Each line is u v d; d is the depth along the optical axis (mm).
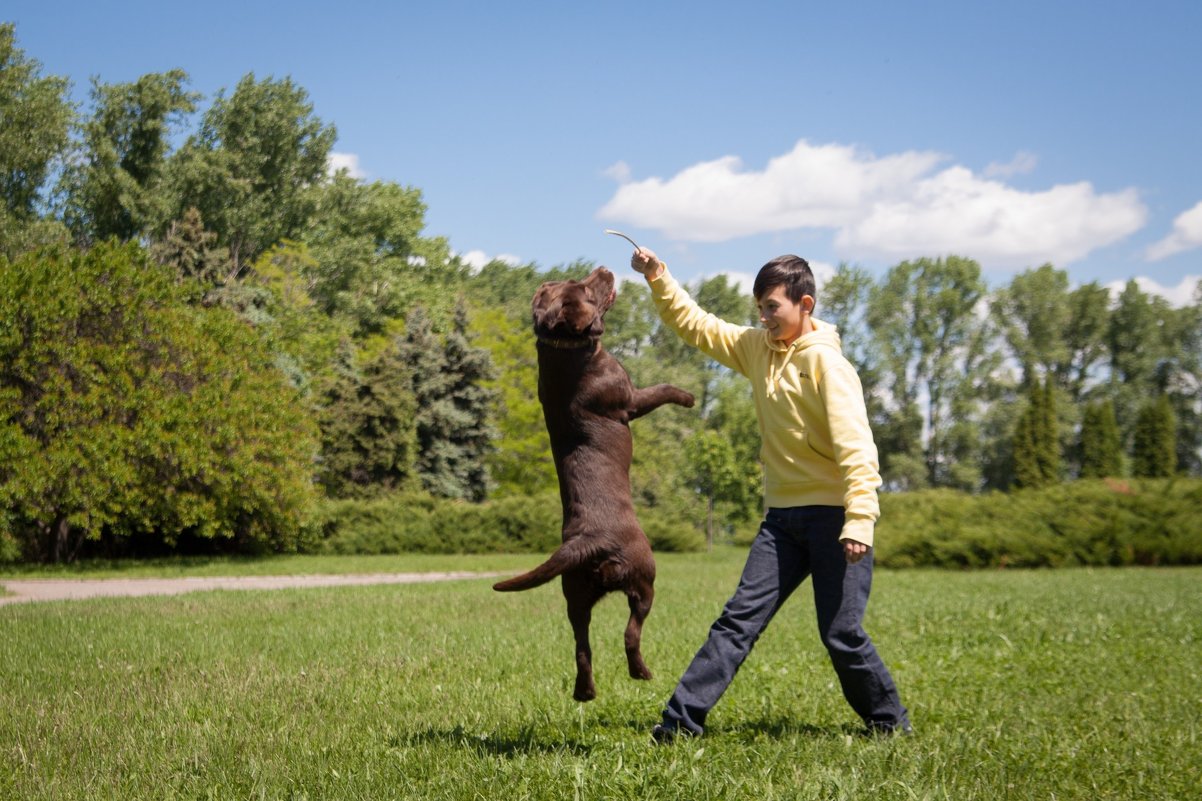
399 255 57500
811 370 4184
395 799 3400
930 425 70500
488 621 9828
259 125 51062
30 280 19203
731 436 46438
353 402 31234
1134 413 69188
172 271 22484
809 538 4250
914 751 4047
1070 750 4238
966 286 70062
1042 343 70562
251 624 9305
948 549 22266
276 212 51406
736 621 4289
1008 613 10398
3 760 4023
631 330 74500
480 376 35156
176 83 48031
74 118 44781
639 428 44719
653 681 6102
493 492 36656
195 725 4746
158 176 47906
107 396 19250
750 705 5410
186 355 20766
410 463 32281
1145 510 22609
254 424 21562
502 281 88250
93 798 3494
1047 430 49469
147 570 20078
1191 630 8922
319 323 38531
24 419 19438
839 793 3418
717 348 4617
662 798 3377
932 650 7664
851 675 4371
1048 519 22719
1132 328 71625
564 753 4016
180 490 21016
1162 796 3646
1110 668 6723
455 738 4391
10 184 44188
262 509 22625
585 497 3840
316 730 4668
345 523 27766
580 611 3896
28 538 22422
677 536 30859
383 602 11938
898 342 70625
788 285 4258
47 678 6172
